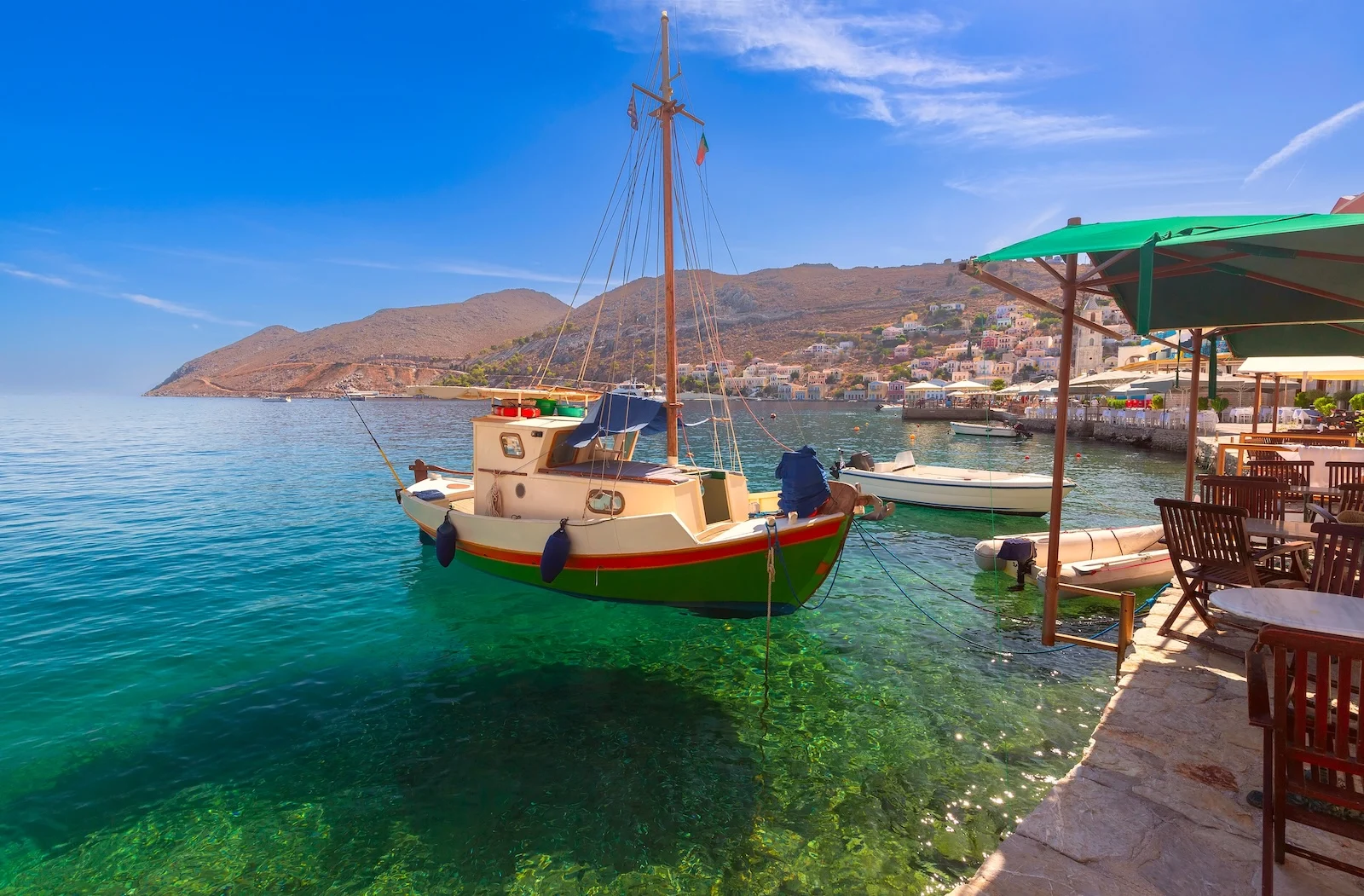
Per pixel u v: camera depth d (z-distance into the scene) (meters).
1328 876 3.41
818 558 10.19
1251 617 3.51
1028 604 11.91
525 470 11.81
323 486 26.48
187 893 5.20
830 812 6.01
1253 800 4.18
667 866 5.39
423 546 16.20
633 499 10.76
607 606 11.73
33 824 5.95
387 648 10.02
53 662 9.45
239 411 123.75
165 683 8.80
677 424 14.02
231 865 5.48
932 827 5.78
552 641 10.29
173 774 6.71
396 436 54.34
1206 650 6.54
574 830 5.84
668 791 6.38
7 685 8.66
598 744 7.26
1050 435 56.44
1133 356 79.00
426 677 9.04
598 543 10.57
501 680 8.94
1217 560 6.47
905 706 8.01
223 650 9.94
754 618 11.11
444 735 7.48
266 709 8.09
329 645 10.16
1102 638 10.06
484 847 5.64
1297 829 3.87
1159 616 7.56
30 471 30.83
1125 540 13.34
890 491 22.47
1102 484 27.73
